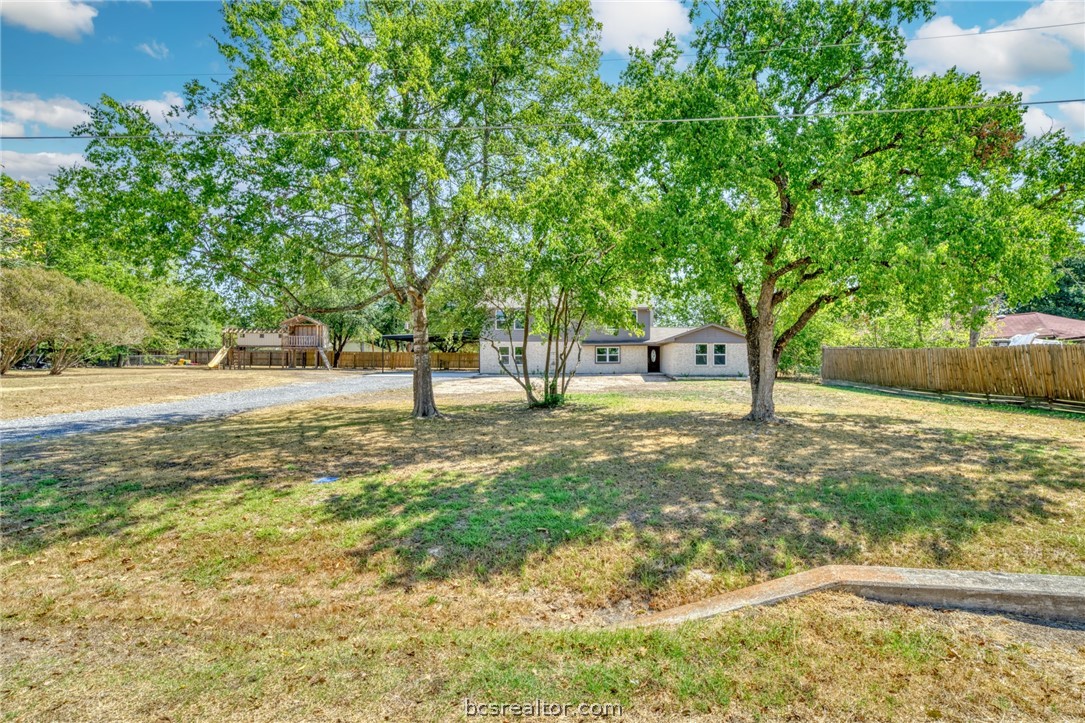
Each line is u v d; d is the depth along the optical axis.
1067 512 4.86
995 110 8.50
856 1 9.55
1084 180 9.08
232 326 12.59
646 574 3.78
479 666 2.58
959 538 4.27
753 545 4.21
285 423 11.88
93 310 25.06
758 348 11.36
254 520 4.96
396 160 8.93
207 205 9.52
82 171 9.02
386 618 3.21
